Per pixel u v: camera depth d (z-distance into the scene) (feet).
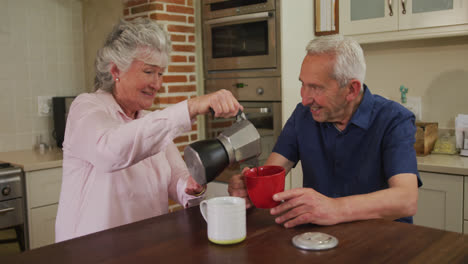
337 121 4.63
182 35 9.45
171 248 2.91
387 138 4.38
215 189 9.71
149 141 3.42
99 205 4.30
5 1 9.43
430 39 8.61
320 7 8.98
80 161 4.27
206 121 9.91
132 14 9.41
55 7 10.30
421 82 8.82
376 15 8.20
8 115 9.59
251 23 8.86
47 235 8.24
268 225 3.37
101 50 4.47
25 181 7.91
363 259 2.63
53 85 10.37
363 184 4.58
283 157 5.17
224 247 2.91
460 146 7.91
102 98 4.38
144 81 4.35
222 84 9.60
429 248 2.78
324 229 3.23
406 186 3.85
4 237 7.69
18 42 9.68
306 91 4.32
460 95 8.39
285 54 8.55
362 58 4.26
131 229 3.33
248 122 3.51
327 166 4.84
